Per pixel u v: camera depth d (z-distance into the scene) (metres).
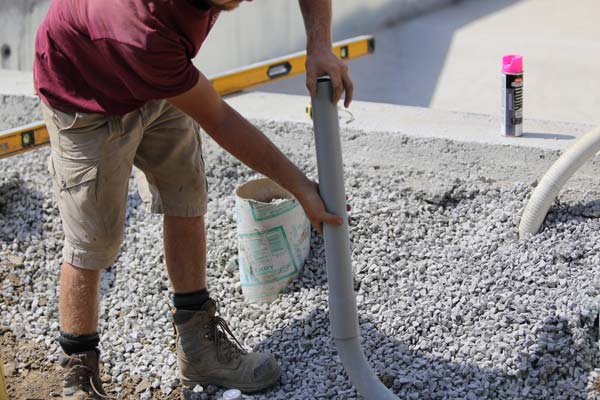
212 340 3.00
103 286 3.70
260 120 4.39
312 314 3.31
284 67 5.00
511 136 3.98
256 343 3.24
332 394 2.90
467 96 6.64
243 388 2.99
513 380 2.88
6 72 5.47
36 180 4.41
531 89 6.54
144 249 3.83
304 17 2.59
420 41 7.71
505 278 3.28
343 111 4.46
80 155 2.62
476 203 3.77
